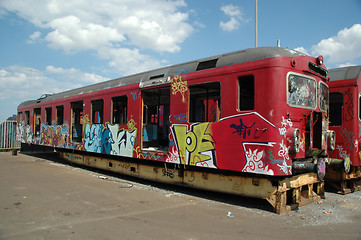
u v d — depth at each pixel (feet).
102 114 34.01
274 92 16.92
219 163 19.17
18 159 47.32
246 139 17.76
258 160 17.11
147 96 30.60
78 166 38.73
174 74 23.30
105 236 13.05
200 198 20.79
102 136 31.14
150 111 33.91
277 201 16.99
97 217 15.89
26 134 53.36
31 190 22.68
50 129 43.34
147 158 24.91
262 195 17.71
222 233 13.64
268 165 16.66
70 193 21.81
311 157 19.72
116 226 14.43
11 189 23.00
